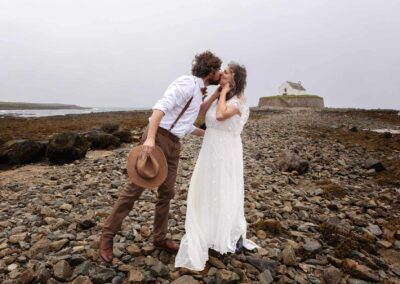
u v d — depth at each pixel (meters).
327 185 8.28
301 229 5.33
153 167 3.55
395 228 5.74
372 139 18.69
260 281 3.66
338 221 5.77
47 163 10.66
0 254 3.99
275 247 4.56
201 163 4.07
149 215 5.44
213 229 4.03
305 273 4.04
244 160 11.17
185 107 3.70
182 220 5.29
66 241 4.23
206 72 3.79
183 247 3.81
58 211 5.68
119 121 31.20
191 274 3.67
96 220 5.21
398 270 4.29
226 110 3.81
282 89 89.38
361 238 5.13
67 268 3.52
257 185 7.80
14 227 4.96
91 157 11.52
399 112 53.72
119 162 10.29
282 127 26.05
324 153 13.42
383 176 9.89
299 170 9.66
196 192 4.10
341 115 46.97
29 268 3.47
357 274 4.04
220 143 4.01
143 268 3.74
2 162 10.34
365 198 7.48
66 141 10.80
